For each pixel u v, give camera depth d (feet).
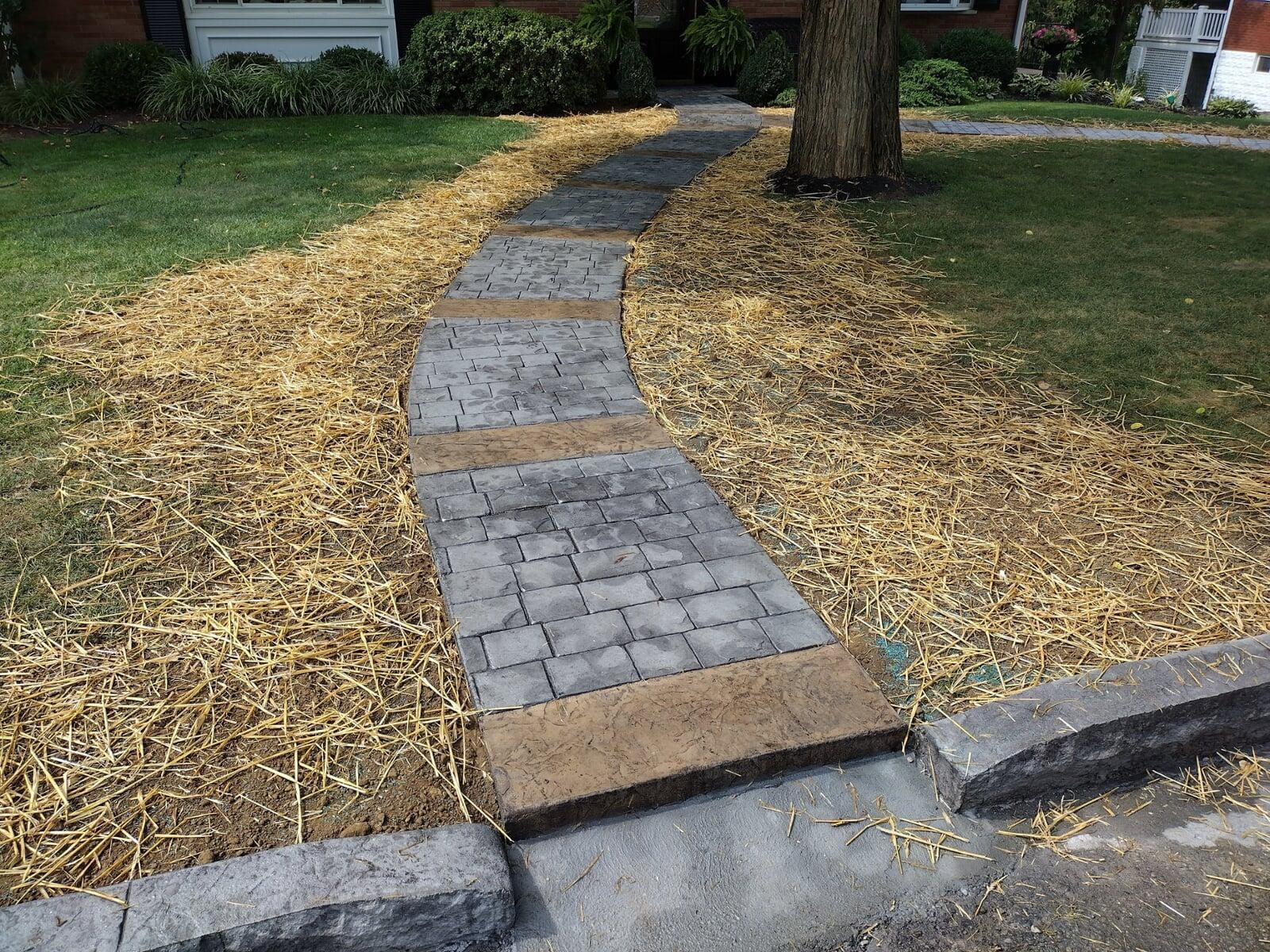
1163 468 10.51
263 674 7.24
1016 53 46.37
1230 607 8.23
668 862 6.15
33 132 29.09
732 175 24.30
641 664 7.32
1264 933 5.86
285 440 10.62
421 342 13.34
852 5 21.33
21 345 12.60
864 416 11.62
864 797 6.68
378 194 21.22
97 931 5.10
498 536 8.91
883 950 5.71
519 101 33.35
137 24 33.83
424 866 5.60
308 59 36.11
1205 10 70.64
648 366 12.87
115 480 9.70
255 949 5.25
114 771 6.35
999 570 8.72
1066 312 15.16
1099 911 5.98
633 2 41.52
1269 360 13.34
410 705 7.05
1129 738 6.93
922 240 19.15
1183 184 25.21
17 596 7.92
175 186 21.57
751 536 9.08
